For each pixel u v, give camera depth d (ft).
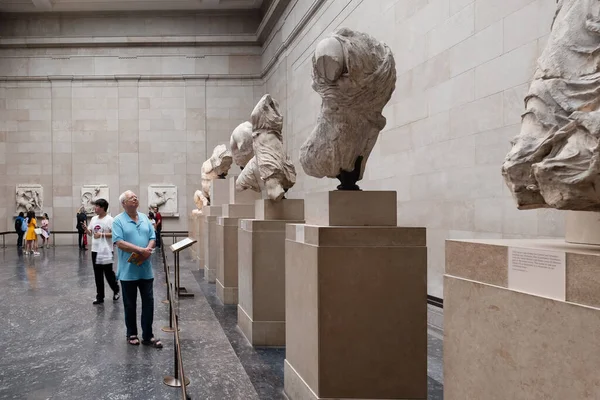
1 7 65.82
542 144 6.36
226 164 37.65
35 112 68.49
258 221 19.08
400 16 25.91
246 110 69.82
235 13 69.10
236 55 69.77
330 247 11.43
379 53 12.16
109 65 68.95
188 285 33.58
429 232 22.90
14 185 68.18
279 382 15.19
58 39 67.82
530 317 6.15
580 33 6.39
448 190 21.31
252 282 19.11
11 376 16.05
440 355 17.87
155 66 69.26
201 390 14.61
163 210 68.59
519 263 6.37
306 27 45.21
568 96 6.28
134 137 69.15
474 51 19.45
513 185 6.79
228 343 19.52
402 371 11.53
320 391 11.43
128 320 19.53
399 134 26.03
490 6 18.42
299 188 47.83
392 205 12.03
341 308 11.44
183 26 68.95
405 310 11.53
